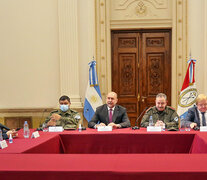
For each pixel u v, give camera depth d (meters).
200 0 4.48
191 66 4.22
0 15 4.73
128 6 4.76
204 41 4.43
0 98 4.81
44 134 2.52
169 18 4.70
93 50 4.59
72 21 4.55
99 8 4.64
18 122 4.78
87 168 1.33
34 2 4.65
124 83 4.96
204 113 2.97
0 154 1.68
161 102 3.01
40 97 4.74
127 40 4.92
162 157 1.54
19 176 1.32
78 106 4.49
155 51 4.88
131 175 1.27
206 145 1.98
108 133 2.50
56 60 4.68
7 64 4.77
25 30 4.70
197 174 1.24
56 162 1.46
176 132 2.51
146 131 2.61
